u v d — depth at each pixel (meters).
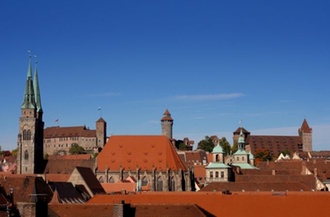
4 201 140.62
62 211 131.12
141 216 129.38
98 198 171.88
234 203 154.88
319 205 149.38
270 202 152.88
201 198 160.00
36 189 173.62
